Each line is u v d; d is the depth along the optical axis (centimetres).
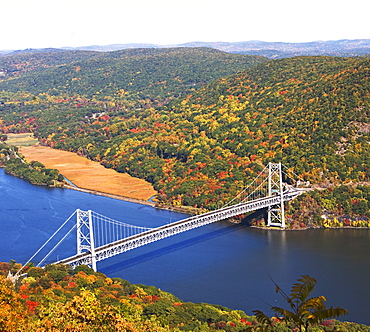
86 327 7531
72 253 16338
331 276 14700
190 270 15100
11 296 8838
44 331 7444
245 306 12794
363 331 10712
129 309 10094
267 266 15500
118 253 15162
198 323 10769
